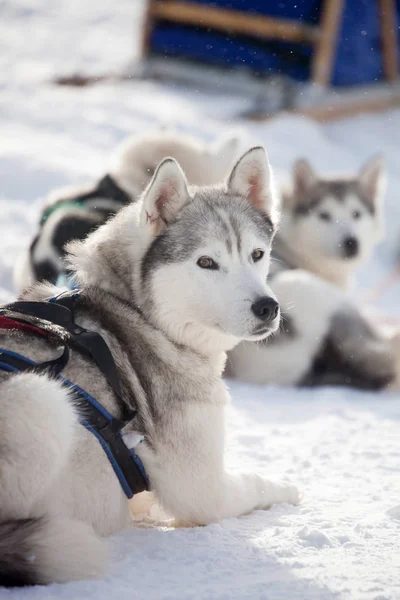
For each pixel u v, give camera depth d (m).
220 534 6.00
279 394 11.51
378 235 15.43
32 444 5.05
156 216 6.49
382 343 12.16
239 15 32.91
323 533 5.90
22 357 5.60
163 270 6.42
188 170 11.53
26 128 24.20
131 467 5.91
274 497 6.79
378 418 10.10
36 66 37.28
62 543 4.99
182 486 6.17
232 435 8.98
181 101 30.78
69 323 6.05
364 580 5.13
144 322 6.39
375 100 33.47
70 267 6.74
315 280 12.46
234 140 11.98
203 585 5.08
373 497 7.06
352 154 29.66
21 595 4.84
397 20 33.81
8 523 5.01
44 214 11.15
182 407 6.19
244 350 12.13
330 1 32.41
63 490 5.38
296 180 14.91
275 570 5.35
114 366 5.89
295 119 30.30
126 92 30.81
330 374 12.13
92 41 45.09
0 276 14.28
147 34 34.00
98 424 5.66
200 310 6.45
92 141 23.86
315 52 33.03
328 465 8.09
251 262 6.75
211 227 6.58
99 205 10.60
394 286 20.20
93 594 4.86
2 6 52.75
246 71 33.50
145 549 5.66
